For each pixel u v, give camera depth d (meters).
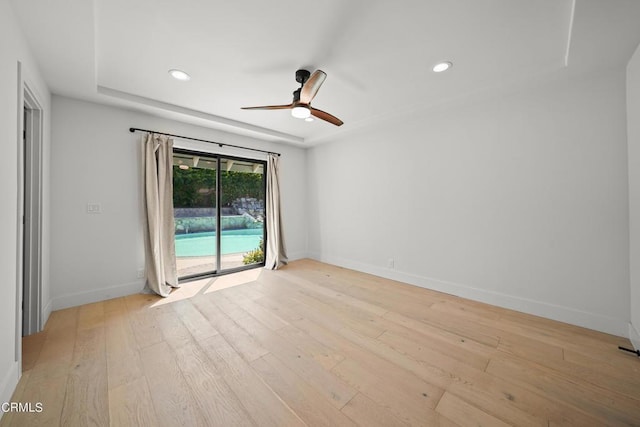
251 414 1.33
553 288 2.43
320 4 1.54
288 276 3.88
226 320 2.41
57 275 2.58
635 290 1.96
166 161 3.22
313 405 1.39
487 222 2.82
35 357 1.79
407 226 3.54
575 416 1.32
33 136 2.17
